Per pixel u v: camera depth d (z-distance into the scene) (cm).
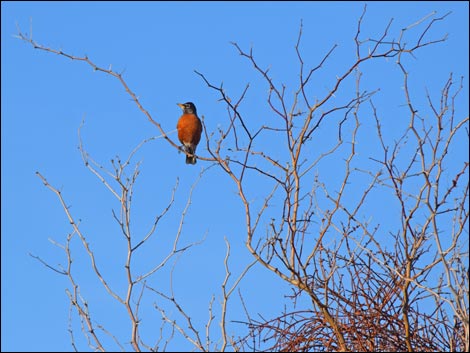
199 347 1083
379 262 1123
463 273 1093
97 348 1055
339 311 1155
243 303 1145
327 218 1181
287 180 1179
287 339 1141
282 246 1150
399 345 1141
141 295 1093
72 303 1081
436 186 1095
